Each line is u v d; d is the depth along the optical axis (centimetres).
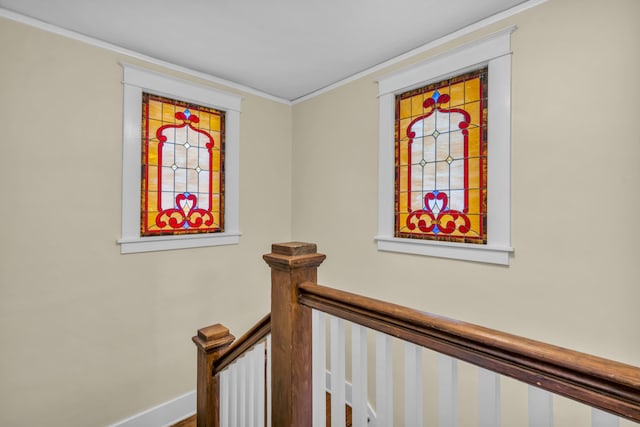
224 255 246
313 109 269
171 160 220
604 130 131
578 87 138
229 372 128
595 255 134
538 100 149
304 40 189
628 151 126
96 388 187
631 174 125
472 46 170
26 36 163
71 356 179
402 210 208
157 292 211
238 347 117
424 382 185
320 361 91
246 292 259
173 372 218
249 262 261
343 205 244
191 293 228
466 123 178
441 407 62
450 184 184
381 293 217
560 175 143
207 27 175
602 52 132
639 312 124
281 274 93
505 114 159
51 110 171
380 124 217
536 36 149
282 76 238
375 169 221
